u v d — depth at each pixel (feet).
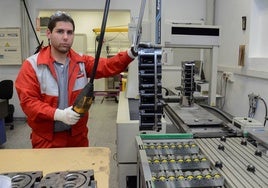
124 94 8.46
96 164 3.10
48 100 4.94
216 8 13.80
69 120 4.20
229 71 11.68
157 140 4.76
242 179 3.30
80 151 3.52
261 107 9.05
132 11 15.24
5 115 11.91
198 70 12.88
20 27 15.52
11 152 3.50
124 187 5.66
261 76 8.86
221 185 3.21
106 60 5.17
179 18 15.10
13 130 14.35
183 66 7.61
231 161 3.89
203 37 7.46
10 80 14.83
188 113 6.83
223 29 12.75
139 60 3.01
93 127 15.17
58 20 4.77
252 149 4.42
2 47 15.49
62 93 5.02
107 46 24.91
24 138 13.08
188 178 3.29
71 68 5.10
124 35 25.53
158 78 3.04
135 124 5.41
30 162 3.17
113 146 12.12
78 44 22.22
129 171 5.60
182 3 14.99
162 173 3.45
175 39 7.21
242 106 10.57
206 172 3.48
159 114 3.10
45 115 4.42
